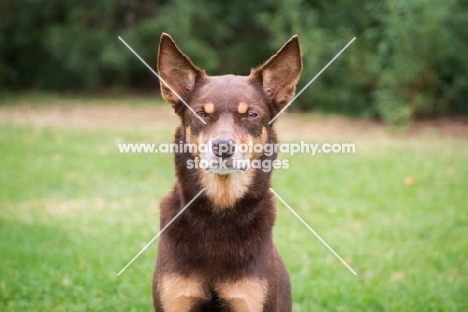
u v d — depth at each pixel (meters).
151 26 24.95
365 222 10.46
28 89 28.61
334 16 21.50
